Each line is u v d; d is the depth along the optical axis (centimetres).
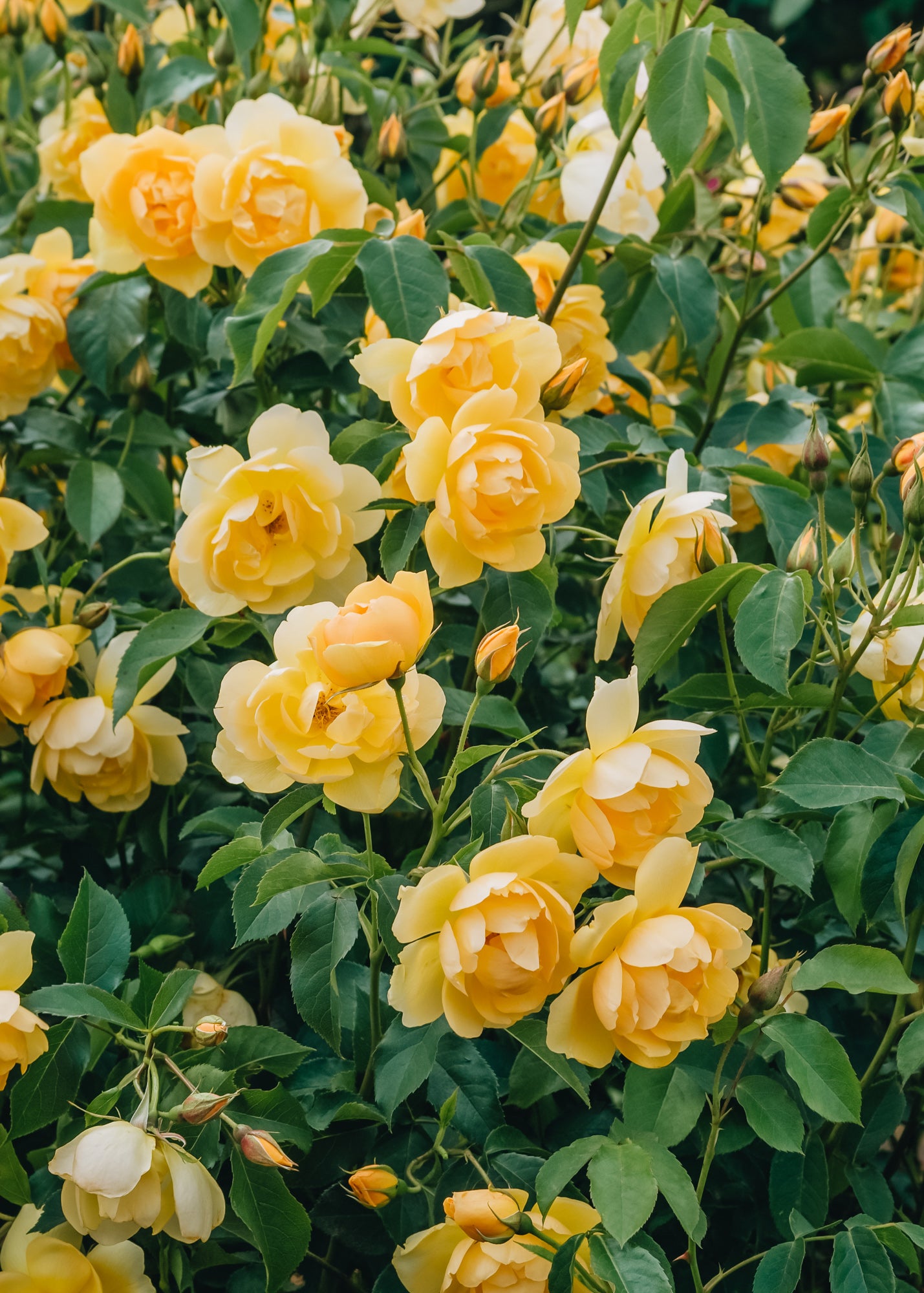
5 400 144
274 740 116
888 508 145
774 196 157
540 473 120
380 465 127
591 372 139
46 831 149
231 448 123
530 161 163
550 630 152
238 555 122
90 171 139
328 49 157
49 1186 124
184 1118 116
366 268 128
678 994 115
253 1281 127
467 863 118
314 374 143
